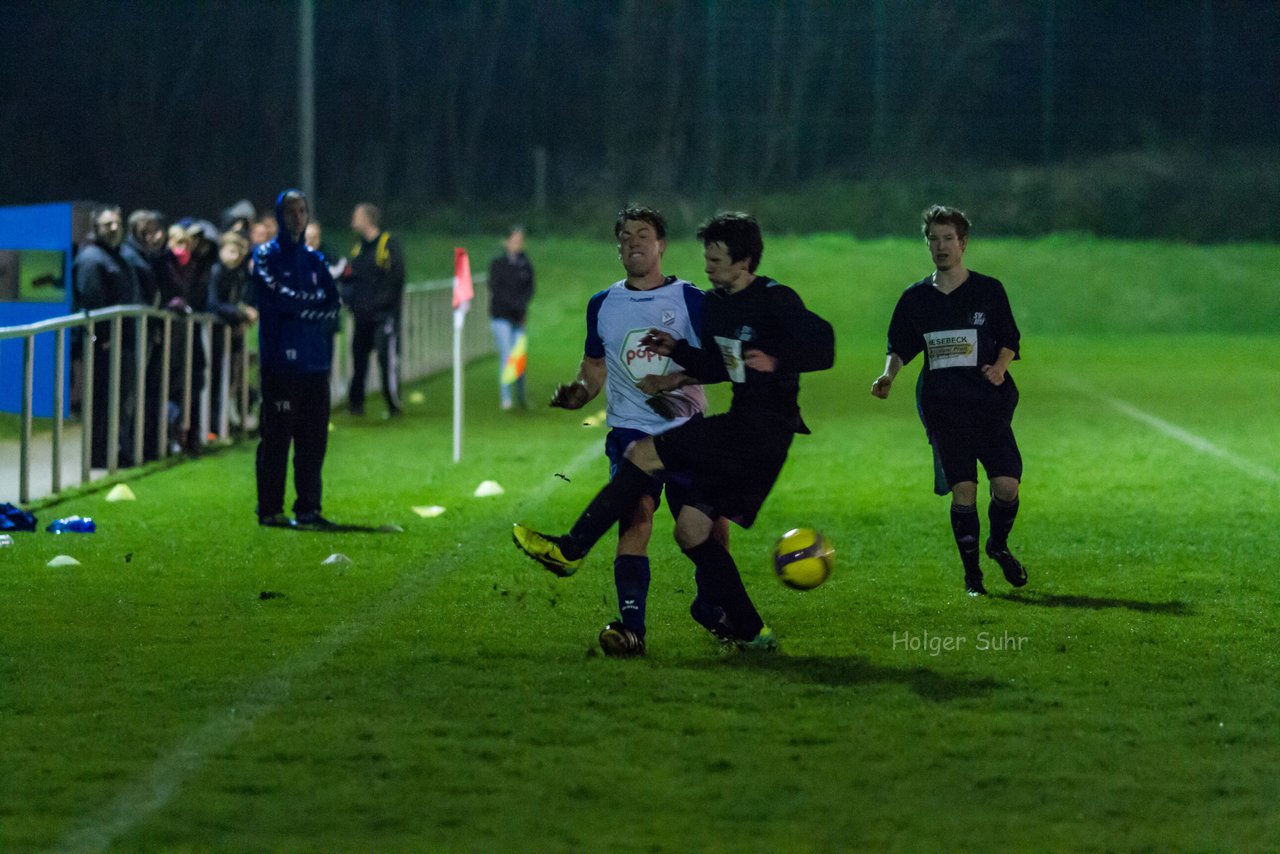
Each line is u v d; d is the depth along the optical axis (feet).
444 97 516.73
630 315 66.80
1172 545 96.58
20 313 140.36
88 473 119.85
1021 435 164.86
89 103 501.97
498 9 515.91
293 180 511.81
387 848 43.65
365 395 200.13
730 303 64.49
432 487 122.11
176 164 509.35
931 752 52.44
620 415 67.41
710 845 43.88
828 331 63.46
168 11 505.25
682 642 69.00
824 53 503.61
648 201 488.44
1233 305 376.07
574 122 517.55
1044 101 501.15
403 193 508.12
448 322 257.96
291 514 108.68
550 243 432.25
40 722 55.83
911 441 158.92
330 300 101.45
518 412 187.52
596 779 49.52
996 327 79.71
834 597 79.92
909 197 469.98
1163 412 189.47
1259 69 499.10
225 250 145.07
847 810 46.73
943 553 93.76
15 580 83.30
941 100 504.43
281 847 43.73
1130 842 44.21
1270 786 49.08
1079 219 454.81
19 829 45.09
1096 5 499.10
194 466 133.08
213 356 149.28
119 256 128.98
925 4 501.56
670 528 103.45
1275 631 71.72
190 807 46.96
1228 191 465.06
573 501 114.83
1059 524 104.99
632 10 513.04
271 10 511.40
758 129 504.84
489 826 45.32
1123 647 68.33
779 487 124.47
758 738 53.93
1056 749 52.85
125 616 74.18
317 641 68.90
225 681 61.67
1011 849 43.68
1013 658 66.13
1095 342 332.60
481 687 60.85
